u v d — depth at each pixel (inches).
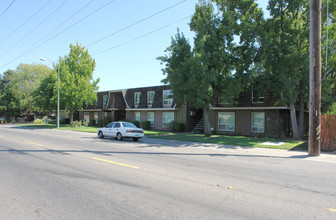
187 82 742.5
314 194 233.0
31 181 267.0
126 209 189.9
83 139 762.2
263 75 779.4
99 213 182.1
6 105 2343.8
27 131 1139.9
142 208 192.1
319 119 483.2
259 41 726.5
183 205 199.3
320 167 373.1
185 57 754.8
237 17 773.9
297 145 623.5
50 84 1462.8
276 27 735.1
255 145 627.5
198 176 297.9
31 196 219.3
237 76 780.6
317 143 482.0
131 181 269.4
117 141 725.9
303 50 776.3
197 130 1104.2
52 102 1417.3
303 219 174.1
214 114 1060.5
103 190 237.1
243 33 769.6
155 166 354.0
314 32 474.9
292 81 717.3
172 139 798.5
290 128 968.3
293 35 734.5
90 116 1722.4
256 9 784.3
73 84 1406.3
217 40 786.2
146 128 1266.0
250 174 315.3
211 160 424.5
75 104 1437.0
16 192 230.2
